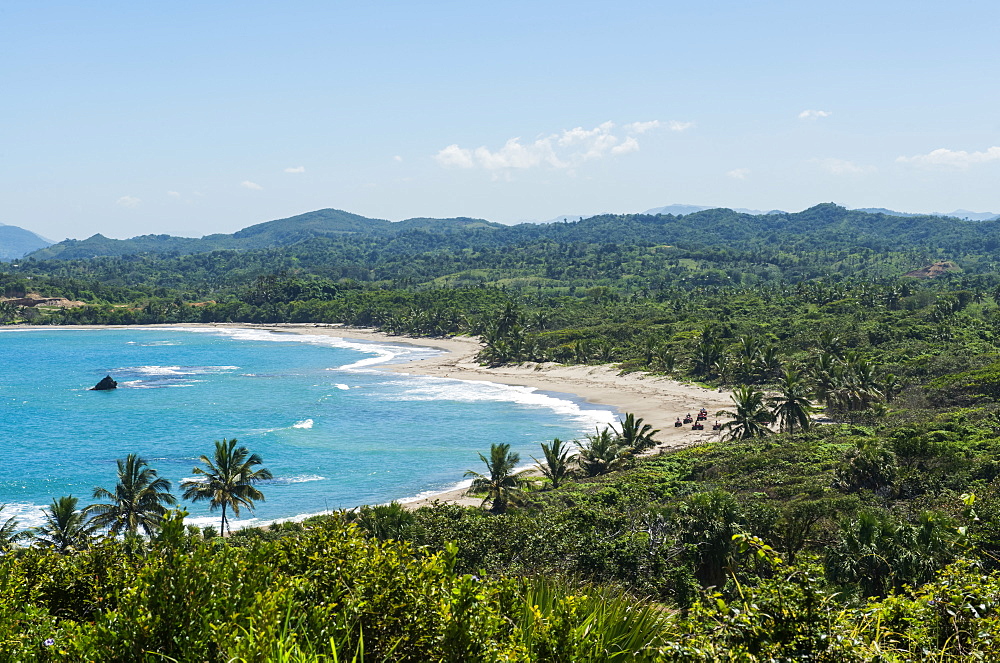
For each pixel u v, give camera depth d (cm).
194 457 9306
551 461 7469
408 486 8088
